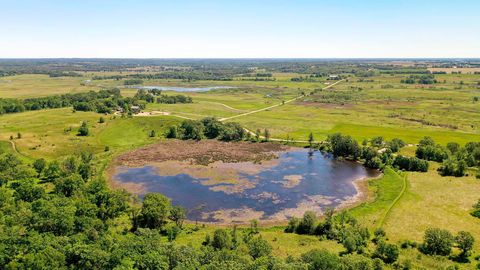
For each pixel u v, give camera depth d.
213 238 85.56
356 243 84.44
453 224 99.12
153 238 77.31
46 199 99.06
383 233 92.12
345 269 66.94
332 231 92.19
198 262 66.19
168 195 124.00
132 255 66.56
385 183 132.88
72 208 88.06
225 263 65.69
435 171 143.62
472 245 83.88
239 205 116.00
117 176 142.50
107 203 100.81
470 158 145.38
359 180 138.00
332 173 146.38
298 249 84.69
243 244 85.75
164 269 63.69
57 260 63.94
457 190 123.50
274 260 68.00
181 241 88.44
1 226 76.56
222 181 137.38
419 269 75.25
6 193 100.12
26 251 68.81
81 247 67.38
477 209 106.69
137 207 108.88
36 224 79.25
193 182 136.38
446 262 79.25
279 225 101.75
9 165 128.38
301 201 119.00
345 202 117.75
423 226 98.00
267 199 120.69
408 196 119.00
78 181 112.06
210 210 112.31
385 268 75.44
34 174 132.38
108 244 72.12
